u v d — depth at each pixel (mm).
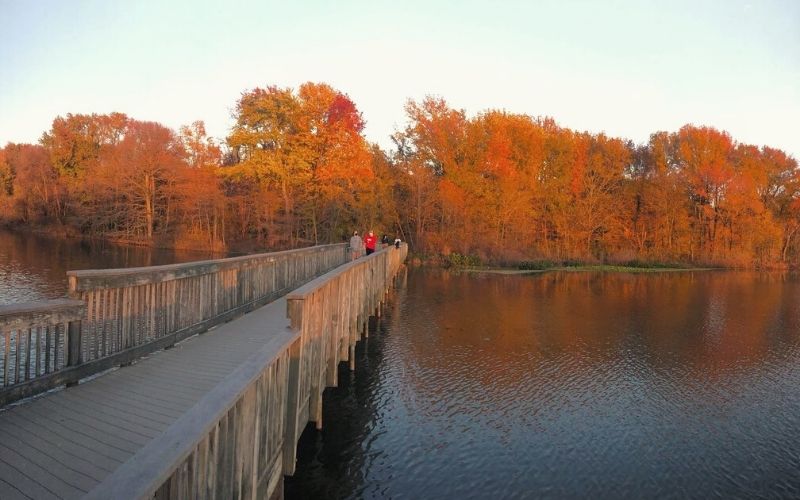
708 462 8062
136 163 44531
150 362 6125
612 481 7309
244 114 40188
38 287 18406
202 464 2525
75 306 5242
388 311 19328
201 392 5031
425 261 40375
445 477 7074
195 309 7742
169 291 7039
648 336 16625
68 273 5281
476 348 14133
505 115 48312
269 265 11242
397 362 12477
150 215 44594
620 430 9094
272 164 39312
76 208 48500
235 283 9297
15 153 61625
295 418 5566
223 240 43719
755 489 7316
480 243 41344
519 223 43406
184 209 43562
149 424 4203
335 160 39906
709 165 49344
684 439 8867
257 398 3707
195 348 6844
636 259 45844
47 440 3832
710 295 27203
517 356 13523
